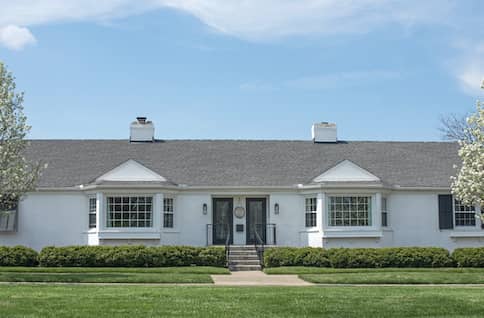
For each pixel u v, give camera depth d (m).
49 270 26.75
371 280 22.72
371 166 34.94
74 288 19.83
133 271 26.45
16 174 24.44
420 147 37.50
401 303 16.83
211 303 16.69
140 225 31.42
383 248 29.86
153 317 14.68
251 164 34.66
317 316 15.00
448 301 17.17
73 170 33.44
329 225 31.92
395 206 33.31
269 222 32.88
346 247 31.95
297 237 32.81
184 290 19.44
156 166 34.06
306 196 32.91
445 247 33.25
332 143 37.50
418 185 33.41
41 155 34.62
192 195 32.75
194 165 34.34
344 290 19.73
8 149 24.47
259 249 30.64
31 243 31.89
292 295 18.30
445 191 33.53
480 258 29.31
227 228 33.12
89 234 31.61
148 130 36.81
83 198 32.28
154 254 28.84
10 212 31.80
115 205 31.48
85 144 36.19
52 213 32.09
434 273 25.31
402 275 24.19
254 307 16.11
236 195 33.12
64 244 32.00
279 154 35.88
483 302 17.00
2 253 28.77
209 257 29.11
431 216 33.41
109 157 34.81
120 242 31.22
